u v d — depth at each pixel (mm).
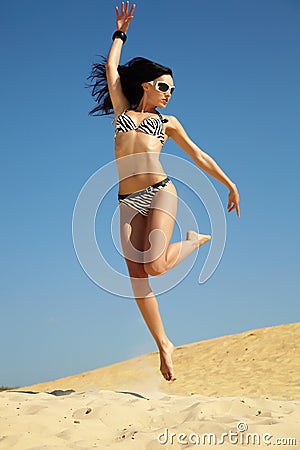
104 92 5902
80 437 5605
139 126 5238
